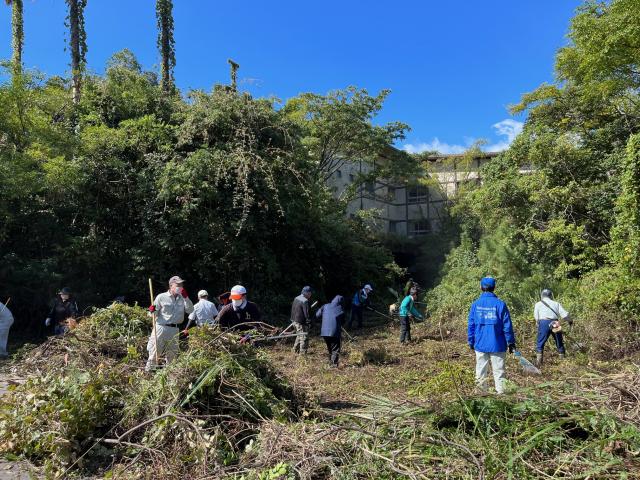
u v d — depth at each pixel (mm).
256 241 15922
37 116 12883
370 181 29375
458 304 14898
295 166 16297
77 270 13352
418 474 3467
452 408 4270
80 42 17812
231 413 4805
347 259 21531
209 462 3971
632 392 4340
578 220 16047
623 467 3418
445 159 33875
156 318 6898
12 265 12031
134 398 4887
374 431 4168
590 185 16344
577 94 17766
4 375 7594
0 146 12023
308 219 18000
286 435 4211
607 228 15484
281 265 17922
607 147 17391
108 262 13953
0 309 9844
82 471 4320
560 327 9461
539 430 3881
